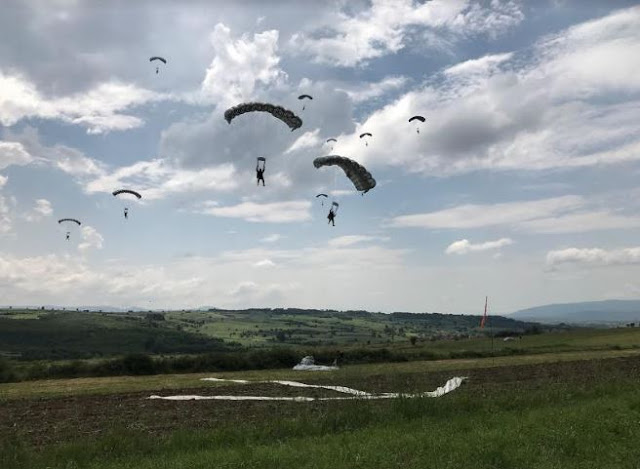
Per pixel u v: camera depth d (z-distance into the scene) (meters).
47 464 13.77
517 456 11.07
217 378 44.84
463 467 10.59
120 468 12.45
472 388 30.38
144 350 136.50
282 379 41.47
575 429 13.47
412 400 18.66
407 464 10.88
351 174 31.91
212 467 11.47
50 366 52.56
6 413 26.75
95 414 25.31
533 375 37.91
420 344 106.38
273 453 12.34
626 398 19.44
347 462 11.13
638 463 10.58
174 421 21.72
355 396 26.06
